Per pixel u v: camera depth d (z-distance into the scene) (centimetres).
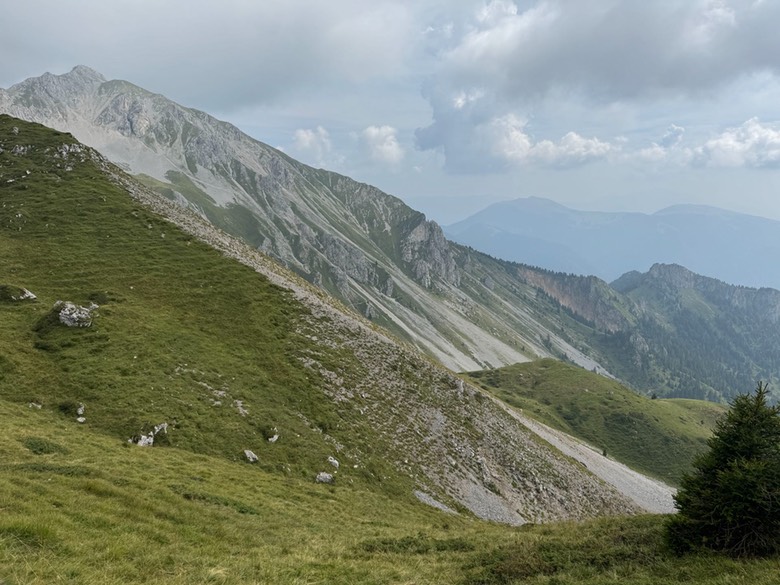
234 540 2316
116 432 3819
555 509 6050
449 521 4122
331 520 3159
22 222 7181
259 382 5212
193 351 5300
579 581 1867
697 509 2003
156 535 2039
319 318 7044
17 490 2008
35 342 4781
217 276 7094
